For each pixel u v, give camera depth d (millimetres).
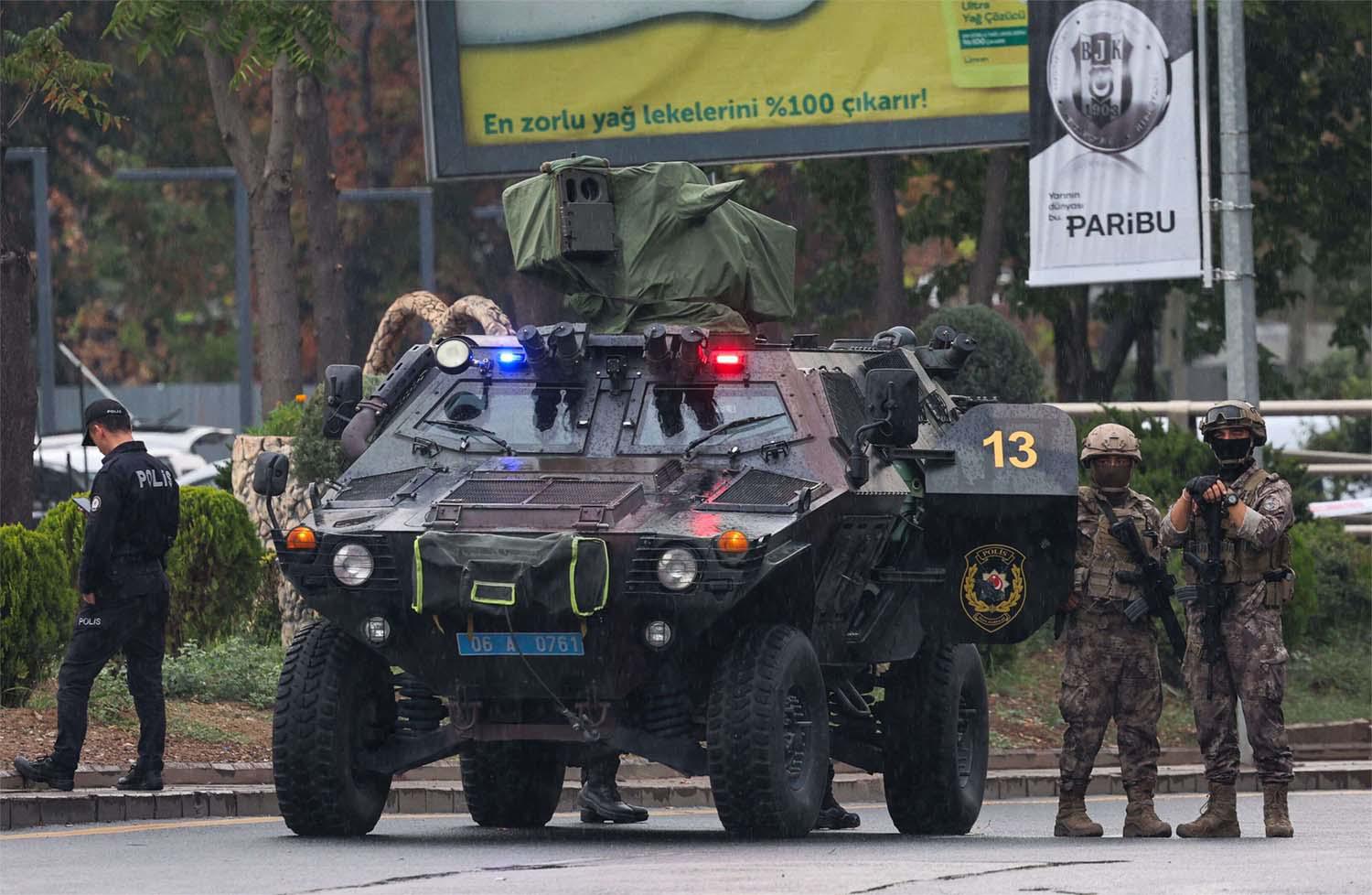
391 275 193500
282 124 102562
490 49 96375
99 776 51562
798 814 39406
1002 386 90625
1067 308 125500
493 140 96625
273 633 76375
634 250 50656
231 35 93062
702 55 94625
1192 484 42781
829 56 93500
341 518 41250
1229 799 43625
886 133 92938
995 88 91562
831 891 29078
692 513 39969
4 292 77688
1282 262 126438
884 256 113312
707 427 42688
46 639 59125
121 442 49188
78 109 83375
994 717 75375
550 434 43156
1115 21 87438
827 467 42031
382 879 32250
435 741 41531
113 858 37188
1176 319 157125
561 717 40750
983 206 125812
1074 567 44094
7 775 48281
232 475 79312
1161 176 87188
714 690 38969
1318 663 86562
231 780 54344
